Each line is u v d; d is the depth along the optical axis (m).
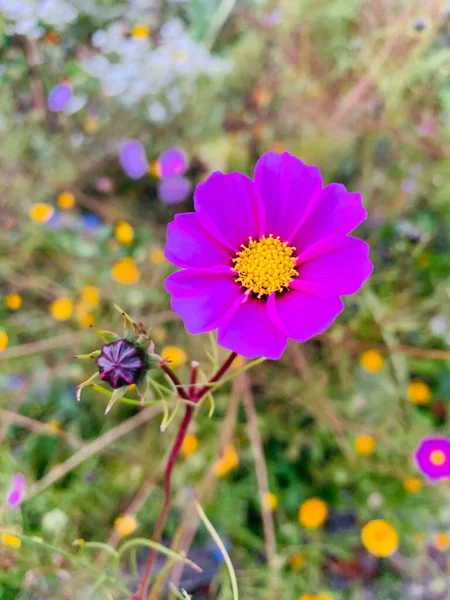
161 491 0.29
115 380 0.15
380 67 0.35
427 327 0.33
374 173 0.37
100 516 0.28
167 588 0.27
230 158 0.37
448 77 0.37
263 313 0.16
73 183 0.37
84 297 0.31
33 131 0.35
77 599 0.23
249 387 0.31
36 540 0.18
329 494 0.30
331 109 0.38
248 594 0.27
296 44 0.38
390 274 0.33
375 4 0.37
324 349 0.33
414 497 0.29
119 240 0.36
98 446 0.26
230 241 0.17
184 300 0.16
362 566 0.29
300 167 0.17
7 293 0.34
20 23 0.32
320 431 0.30
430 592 0.28
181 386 0.16
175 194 0.36
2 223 0.34
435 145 0.36
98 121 0.36
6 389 0.30
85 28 0.36
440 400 0.32
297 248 0.17
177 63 0.34
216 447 0.29
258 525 0.30
